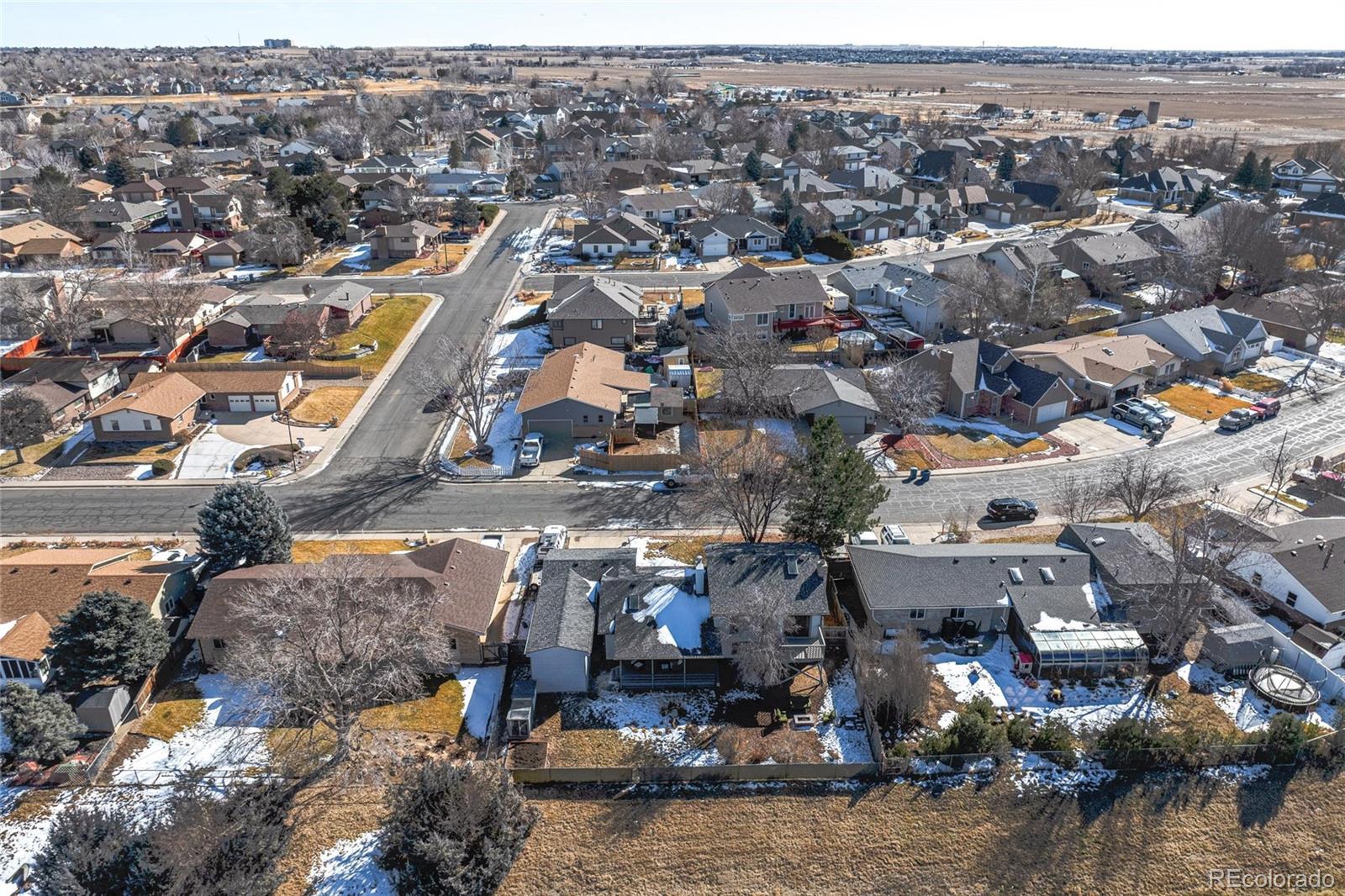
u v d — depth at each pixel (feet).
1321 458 217.15
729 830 125.08
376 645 134.92
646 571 161.89
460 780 121.70
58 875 106.01
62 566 160.76
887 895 117.29
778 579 153.17
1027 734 137.08
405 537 190.08
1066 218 481.87
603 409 227.81
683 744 137.90
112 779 129.59
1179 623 149.38
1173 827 126.00
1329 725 139.95
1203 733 137.18
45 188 458.09
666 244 424.87
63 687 139.23
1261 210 400.88
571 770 130.52
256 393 246.47
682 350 275.39
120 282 318.45
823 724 142.00
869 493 174.29
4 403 224.12
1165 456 224.94
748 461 195.11
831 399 233.35
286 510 200.54
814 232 421.18
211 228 444.14
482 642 151.74
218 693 146.30
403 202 444.55
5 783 128.77
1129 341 273.54
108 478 213.87
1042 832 125.29
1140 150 601.21
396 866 117.19
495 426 240.53
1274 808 128.67
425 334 310.04
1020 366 249.55
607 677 150.92
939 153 572.10
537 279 370.12
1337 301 299.38
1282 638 152.76
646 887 117.39
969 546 171.22
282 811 124.26
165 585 157.48
